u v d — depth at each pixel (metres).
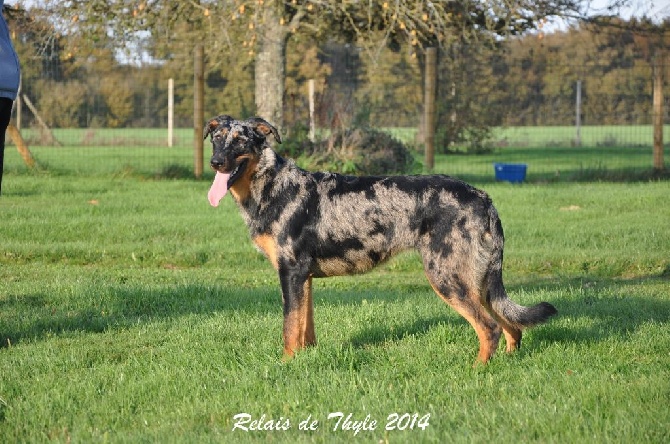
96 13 22.08
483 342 7.49
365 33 25.50
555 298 10.30
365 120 23.17
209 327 9.04
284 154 22.52
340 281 12.57
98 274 12.47
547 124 46.03
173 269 13.33
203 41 25.19
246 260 13.77
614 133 52.25
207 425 6.20
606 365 7.47
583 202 18.44
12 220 16.02
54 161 29.28
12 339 8.76
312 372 7.25
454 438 5.72
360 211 7.71
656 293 10.98
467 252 7.46
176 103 44.38
